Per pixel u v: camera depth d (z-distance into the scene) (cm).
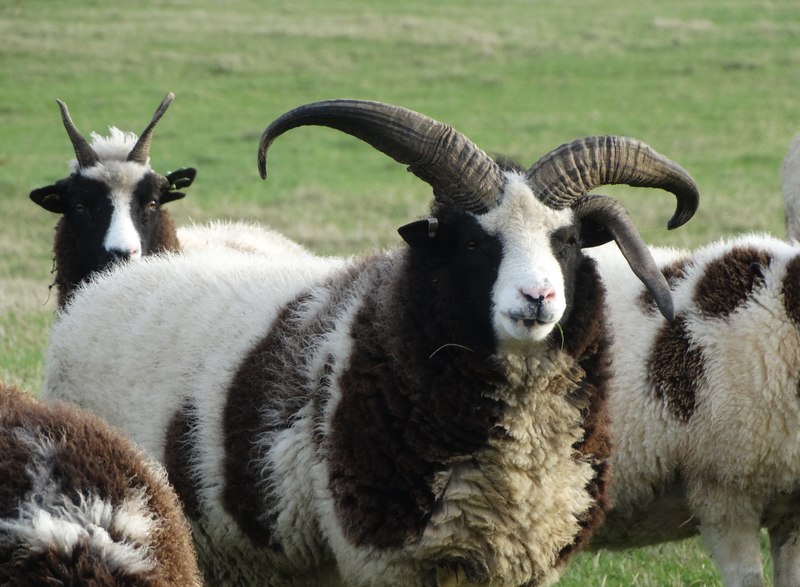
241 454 1275
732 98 6644
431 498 1168
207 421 1316
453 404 1169
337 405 1198
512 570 1206
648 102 6600
